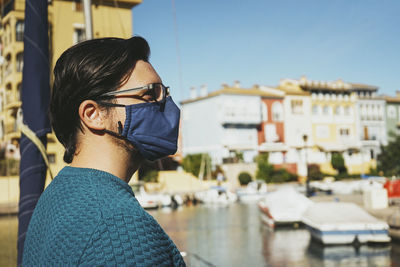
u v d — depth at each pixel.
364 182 40.69
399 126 68.94
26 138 2.76
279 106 58.75
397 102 69.44
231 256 14.59
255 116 55.97
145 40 0.94
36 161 2.75
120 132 0.89
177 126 1.00
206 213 29.14
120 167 0.91
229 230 20.62
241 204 35.22
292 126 59.25
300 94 60.09
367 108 66.50
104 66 0.87
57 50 27.09
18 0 28.59
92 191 0.77
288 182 53.00
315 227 15.81
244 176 49.22
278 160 57.53
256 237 18.27
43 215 0.80
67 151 0.92
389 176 44.12
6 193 27.59
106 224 0.69
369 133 66.00
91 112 0.88
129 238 0.69
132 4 28.61
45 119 2.81
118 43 0.92
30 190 2.72
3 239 15.74
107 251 0.67
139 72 0.92
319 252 14.52
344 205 16.70
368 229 15.12
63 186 0.81
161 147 0.95
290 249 15.34
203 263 6.45
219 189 37.69
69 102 0.88
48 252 0.71
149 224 0.73
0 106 31.38
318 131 61.28
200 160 48.56
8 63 29.83
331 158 59.59
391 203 23.19
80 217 0.71
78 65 0.87
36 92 2.81
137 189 33.50
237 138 55.53
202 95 58.88
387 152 45.84
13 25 28.47
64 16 27.56
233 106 55.06
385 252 13.99
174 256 0.76
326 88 62.03
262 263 13.54
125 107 0.90
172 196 36.19
